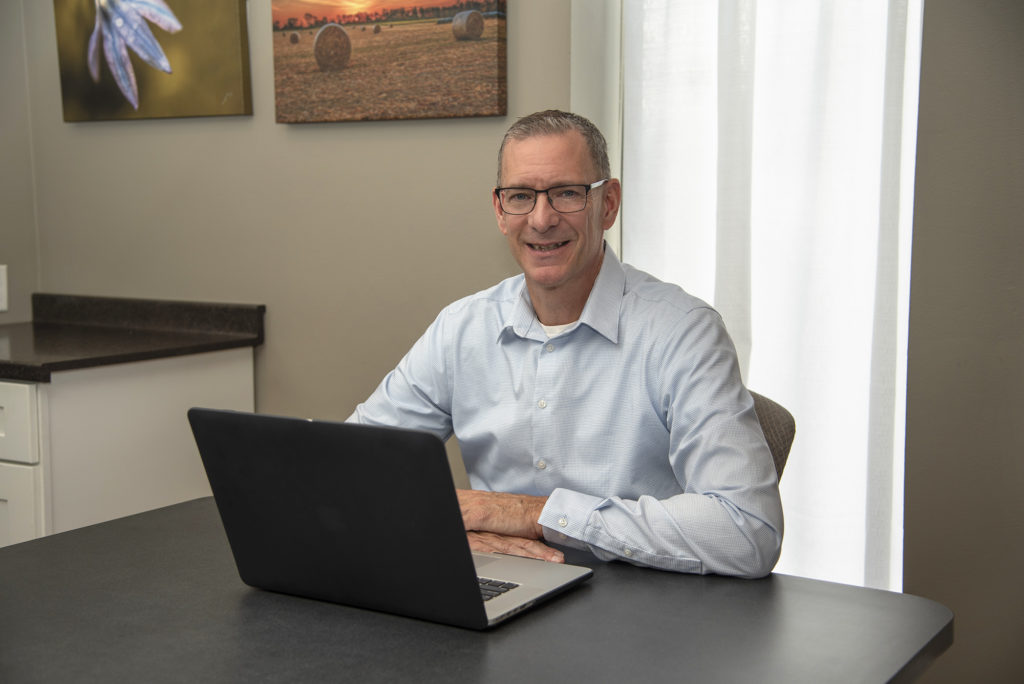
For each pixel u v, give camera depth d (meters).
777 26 2.32
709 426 1.47
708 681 0.98
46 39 3.12
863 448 2.31
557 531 1.41
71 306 3.18
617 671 1.00
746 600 1.22
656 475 1.65
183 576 1.32
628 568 1.35
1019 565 2.21
